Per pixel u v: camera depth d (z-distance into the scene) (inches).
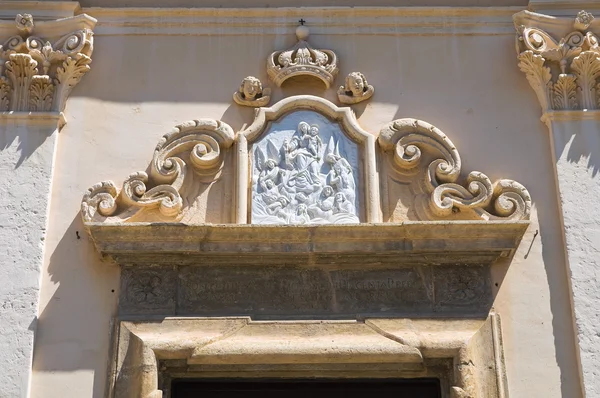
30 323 317.1
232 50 366.3
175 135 345.4
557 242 334.0
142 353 307.7
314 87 360.2
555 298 325.4
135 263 326.0
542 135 352.5
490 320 320.2
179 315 320.2
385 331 316.2
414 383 320.5
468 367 306.5
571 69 358.0
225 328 316.8
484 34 370.3
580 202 337.4
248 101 354.3
